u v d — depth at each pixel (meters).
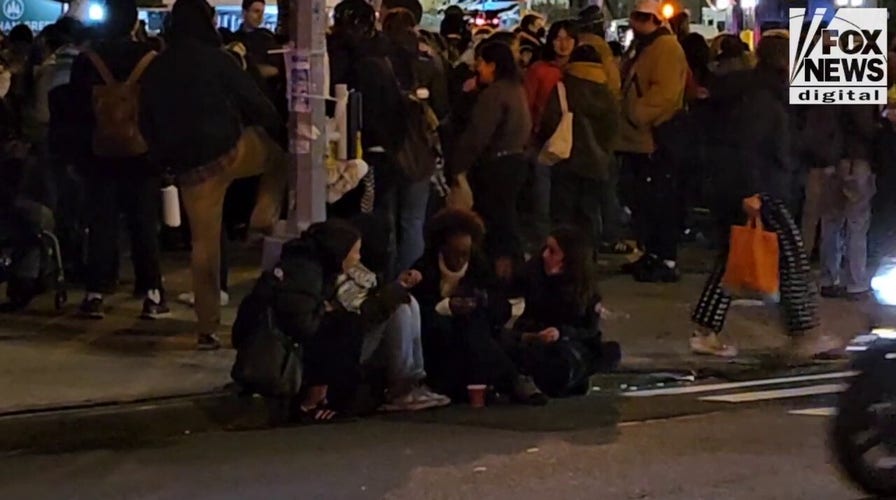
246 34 12.03
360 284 8.33
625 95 12.14
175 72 8.96
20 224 10.34
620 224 14.16
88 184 10.10
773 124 9.52
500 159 10.63
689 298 11.66
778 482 6.86
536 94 11.59
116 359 9.09
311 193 9.04
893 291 8.95
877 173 11.72
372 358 8.36
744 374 9.55
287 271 8.08
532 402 8.63
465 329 8.53
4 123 10.57
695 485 6.81
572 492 6.70
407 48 10.44
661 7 12.76
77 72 9.84
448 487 6.78
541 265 8.84
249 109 9.09
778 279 9.62
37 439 7.75
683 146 12.02
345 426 8.15
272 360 7.88
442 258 8.55
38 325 10.09
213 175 9.05
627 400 8.77
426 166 10.10
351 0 10.04
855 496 6.62
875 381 6.46
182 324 10.15
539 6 21.55
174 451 7.57
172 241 13.34
